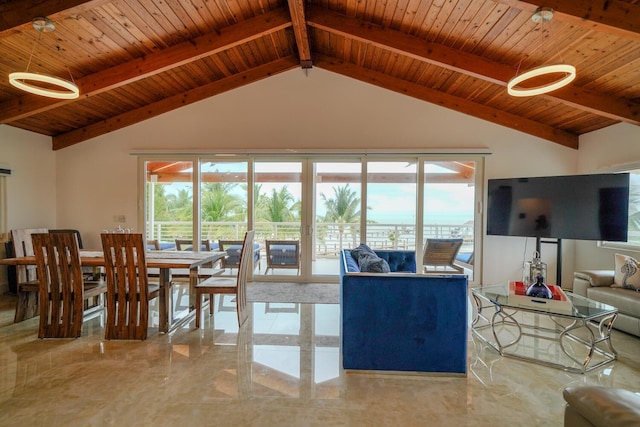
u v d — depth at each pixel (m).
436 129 4.66
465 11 2.81
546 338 2.82
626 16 2.24
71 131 4.92
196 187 4.95
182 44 3.55
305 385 2.09
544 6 2.29
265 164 4.94
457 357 2.20
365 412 1.81
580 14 2.26
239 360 2.42
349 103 4.75
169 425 1.69
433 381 2.15
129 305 2.80
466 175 4.72
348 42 4.13
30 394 1.96
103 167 4.93
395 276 2.21
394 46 3.43
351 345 2.24
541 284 2.67
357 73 4.69
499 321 3.22
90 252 3.49
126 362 2.38
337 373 2.24
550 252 4.61
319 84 4.77
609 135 4.00
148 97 4.67
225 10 3.29
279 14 3.50
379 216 4.85
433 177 4.75
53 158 4.92
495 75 3.37
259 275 4.95
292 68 4.76
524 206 4.05
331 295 4.21
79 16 2.81
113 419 1.73
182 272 3.93
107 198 4.95
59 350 2.58
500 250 4.68
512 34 2.91
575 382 2.15
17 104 3.70
